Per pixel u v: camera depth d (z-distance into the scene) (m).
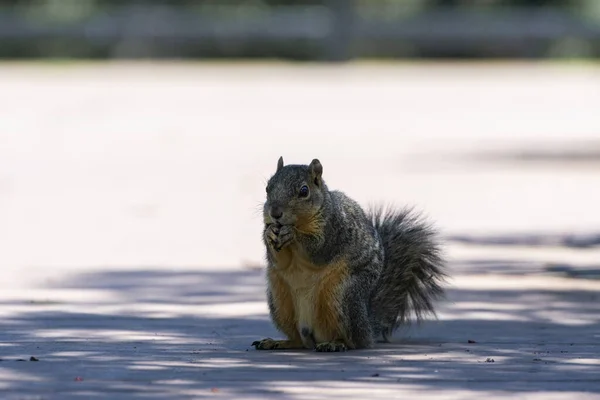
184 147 23.41
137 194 16.77
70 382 6.38
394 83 41.41
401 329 8.49
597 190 17.44
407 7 56.59
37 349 7.45
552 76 45.09
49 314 8.91
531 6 56.16
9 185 17.84
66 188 17.48
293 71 47.41
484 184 17.95
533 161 21.27
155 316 8.88
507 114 31.22
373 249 7.75
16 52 53.06
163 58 51.19
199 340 7.90
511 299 9.69
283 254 7.39
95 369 6.77
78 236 13.27
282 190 7.29
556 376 6.70
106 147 23.50
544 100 35.09
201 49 52.94
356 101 34.53
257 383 6.43
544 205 15.86
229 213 14.99
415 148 23.31
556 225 14.06
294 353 7.45
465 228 13.82
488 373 6.79
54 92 36.66
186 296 9.80
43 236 13.28
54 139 25.00
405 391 6.27
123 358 7.15
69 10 54.97
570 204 15.95
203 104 33.28
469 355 7.42
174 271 11.05
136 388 6.25
